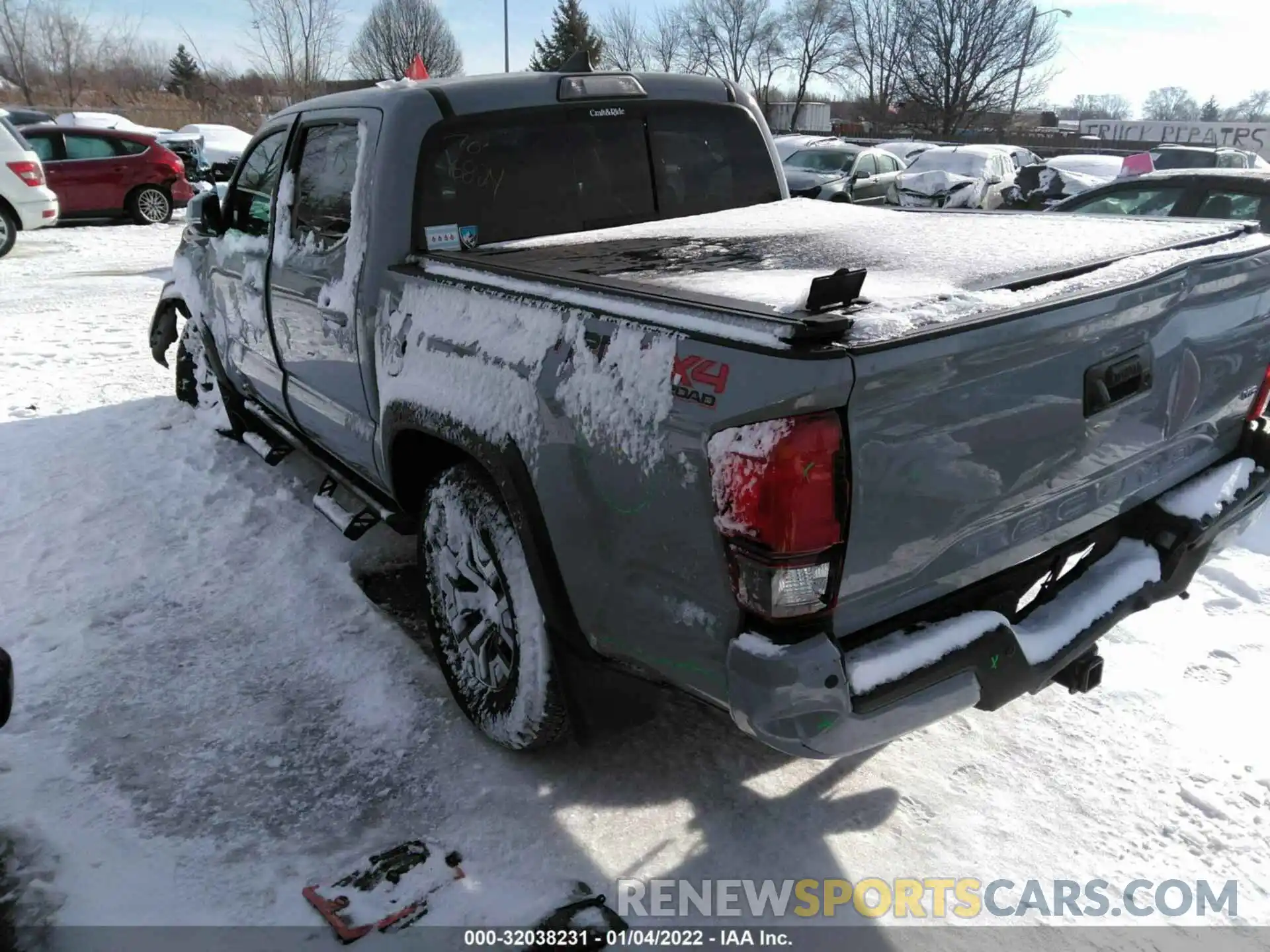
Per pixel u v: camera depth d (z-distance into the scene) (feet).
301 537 14.11
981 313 6.59
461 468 9.42
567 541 7.73
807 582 6.19
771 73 196.13
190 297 17.33
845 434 5.99
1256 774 9.27
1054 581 8.21
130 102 144.25
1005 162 59.11
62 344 25.64
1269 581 12.87
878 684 6.47
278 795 8.86
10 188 40.34
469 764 9.34
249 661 10.99
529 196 11.46
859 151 51.24
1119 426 7.88
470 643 9.56
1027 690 7.32
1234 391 9.39
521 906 7.65
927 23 163.73
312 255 11.81
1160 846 8.42
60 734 9.61
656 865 8.13
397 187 10.43
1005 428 6.86
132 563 13.24
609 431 7.04
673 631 7.06
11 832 8.28
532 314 7.91
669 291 7.29
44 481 16.01
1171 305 8.02
